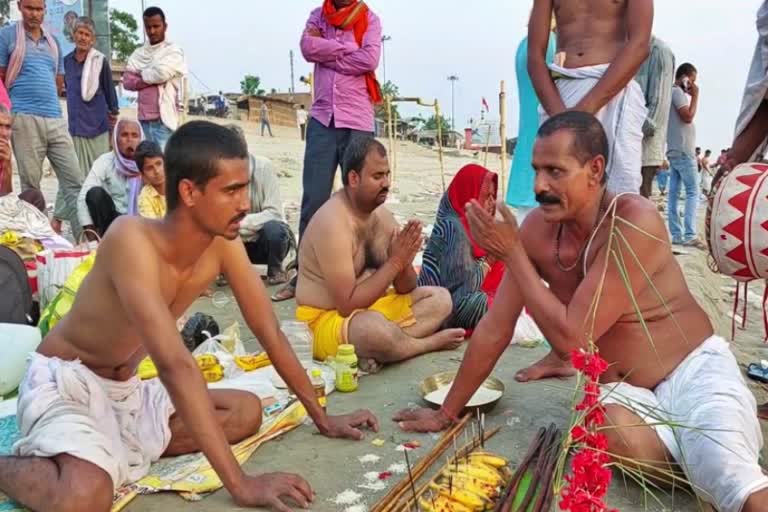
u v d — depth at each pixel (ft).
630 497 8.55
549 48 16.97
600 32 13.03
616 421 8.32
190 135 7.80
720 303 18.12
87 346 8.86
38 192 19.66
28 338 12.04
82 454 7.79
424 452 9.70
